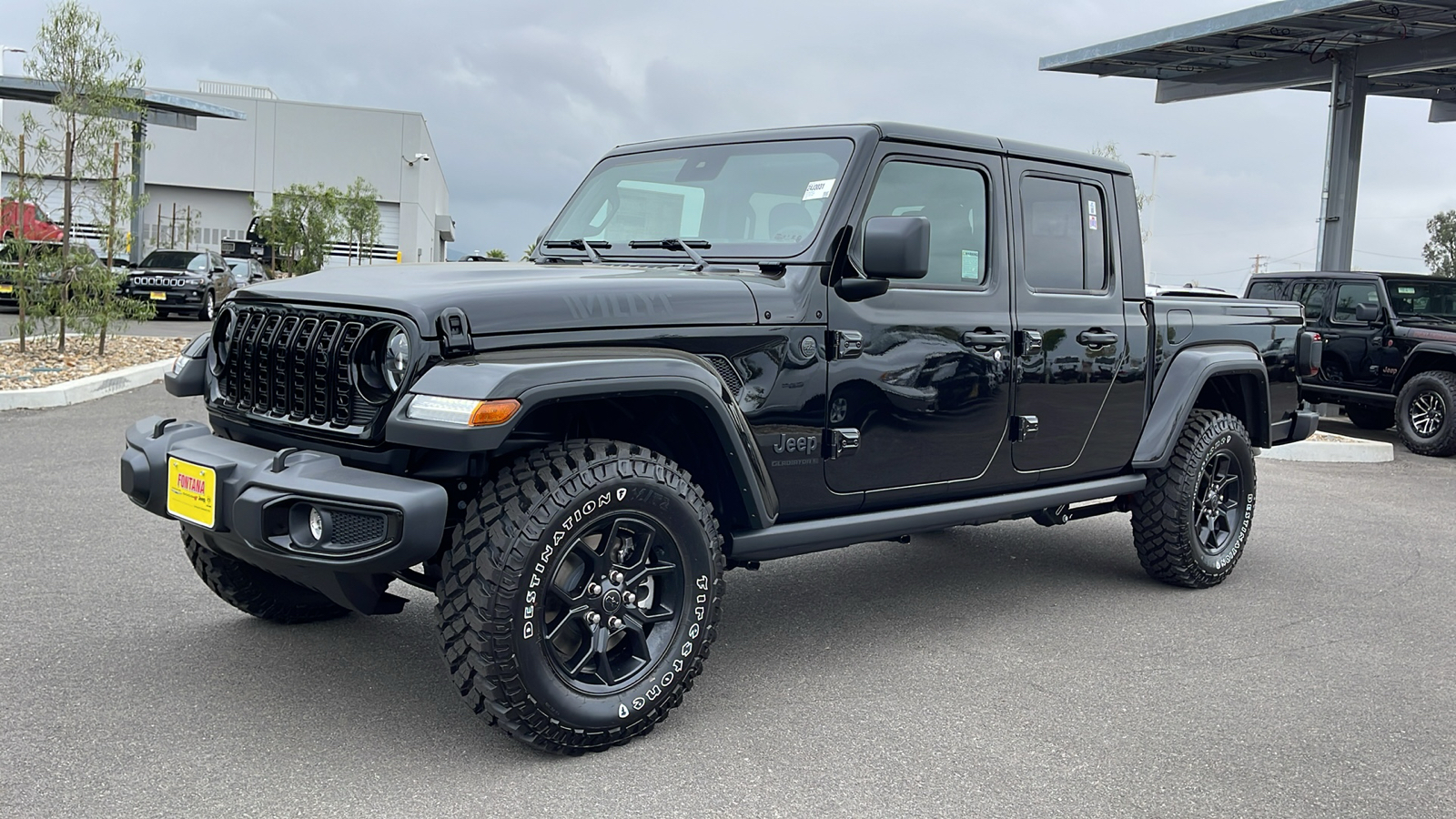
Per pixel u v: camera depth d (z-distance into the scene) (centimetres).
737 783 297
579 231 433
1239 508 540
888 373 382
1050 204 452
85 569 475
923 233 338
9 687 344
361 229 3638
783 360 354
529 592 291
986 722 348
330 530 285
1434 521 735
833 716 349
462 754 309
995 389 420
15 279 1237
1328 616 487
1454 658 430
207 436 334
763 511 344
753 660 405
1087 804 291
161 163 4450
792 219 378
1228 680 396
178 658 376
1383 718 362
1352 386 1211
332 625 418
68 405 959
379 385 298
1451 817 291
